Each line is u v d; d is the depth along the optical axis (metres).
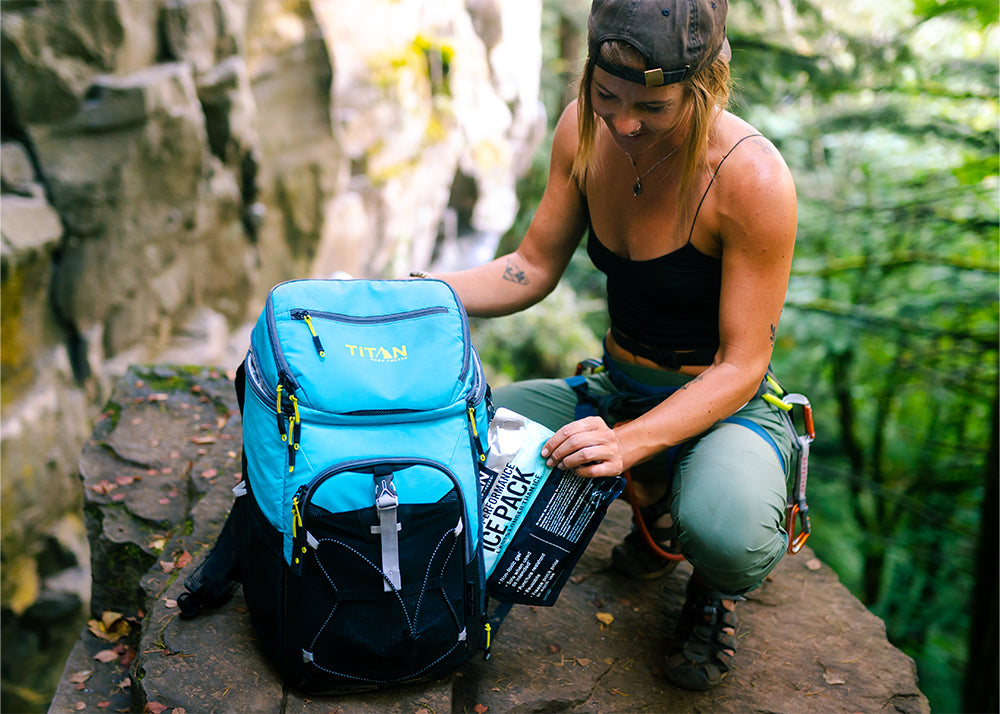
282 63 6.21
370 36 6.94
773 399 1.74
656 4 1.40
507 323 9.08
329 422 1.46
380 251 7.65
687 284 1.68
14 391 4.86
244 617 1.75
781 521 1.62
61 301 5.07
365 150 7.07
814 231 6.19
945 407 7.27
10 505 4.79
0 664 5.08
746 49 5.95
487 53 8.54
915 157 6.30
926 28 5.85
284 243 6.66
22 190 4.74
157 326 5.79
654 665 1.81
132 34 4.98
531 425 1.66
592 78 1.55
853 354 6.72
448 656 1.53
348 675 1.49
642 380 1.83
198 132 5.45
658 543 2.02
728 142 1.59
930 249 6.09
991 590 5.26
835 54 5.83
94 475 2.31
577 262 9.72
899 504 7.33
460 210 8.87
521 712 1.67
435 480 1.45
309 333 1.52
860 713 1.72
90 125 4.90
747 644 1.91
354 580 1.43
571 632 1.88
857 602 2.07
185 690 1.56
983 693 5.33
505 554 1.63
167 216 5.52
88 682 1.94
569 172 1.88
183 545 2.01
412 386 1.50
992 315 6.18
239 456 2.39
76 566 5.33
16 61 4.51
